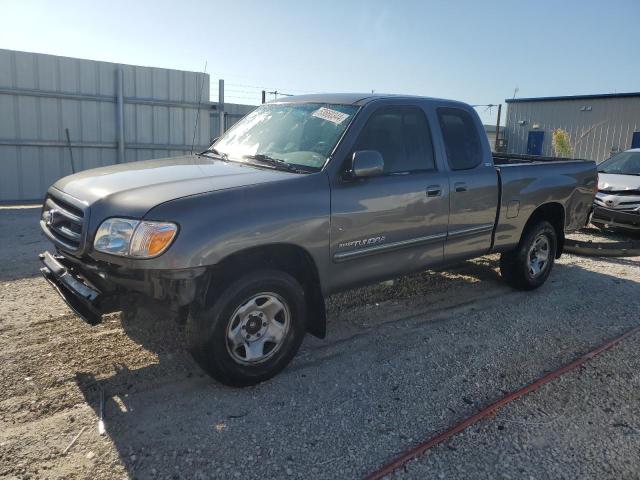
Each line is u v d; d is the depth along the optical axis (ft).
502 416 11.26
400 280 20.35
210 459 9.54
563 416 11.34
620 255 26.18
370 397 11.89
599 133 77.87
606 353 14.51
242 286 11.32
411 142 15.07
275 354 12.25
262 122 15.81
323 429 10.61
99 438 9.98
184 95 47.16
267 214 11.50
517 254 18.88
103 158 44.65
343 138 13.41
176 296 10.57
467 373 13.19
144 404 11.18
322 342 14.65
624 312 17.94
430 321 16.46
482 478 9.33
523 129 87.15
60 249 11.91
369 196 13.43
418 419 11.10
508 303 18.40
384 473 9.32
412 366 13.43
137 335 14.32
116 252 10.51
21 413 10.63
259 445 10.00
